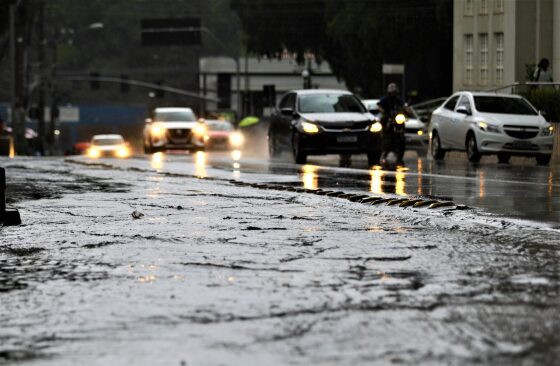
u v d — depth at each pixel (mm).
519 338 15922
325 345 15625
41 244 28125
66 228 32031
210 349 15516
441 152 83000
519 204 37969
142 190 48469
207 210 37688
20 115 163500
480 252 25359
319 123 74375
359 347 15453
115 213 36969
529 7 124312
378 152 75062
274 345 15688
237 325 17156
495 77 130000
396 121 74875
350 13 167000
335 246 26797
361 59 171625
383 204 38875
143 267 23609
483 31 132625
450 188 46625
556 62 122125
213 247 26953
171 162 78438
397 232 29875
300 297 19547
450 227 30891
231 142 133875
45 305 19188
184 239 28750
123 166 72562
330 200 40906
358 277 21812
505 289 20219
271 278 21844
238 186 50469
